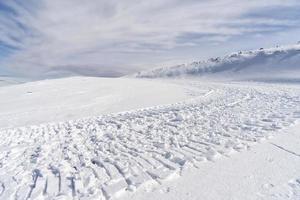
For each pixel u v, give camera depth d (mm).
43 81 40719
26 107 19359
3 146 8531
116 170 4785
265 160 4652
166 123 9703
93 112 15930
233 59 116000
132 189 3881
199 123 8875
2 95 27578
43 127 11797
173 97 21469
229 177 4078
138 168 4762
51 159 6234
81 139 8461
